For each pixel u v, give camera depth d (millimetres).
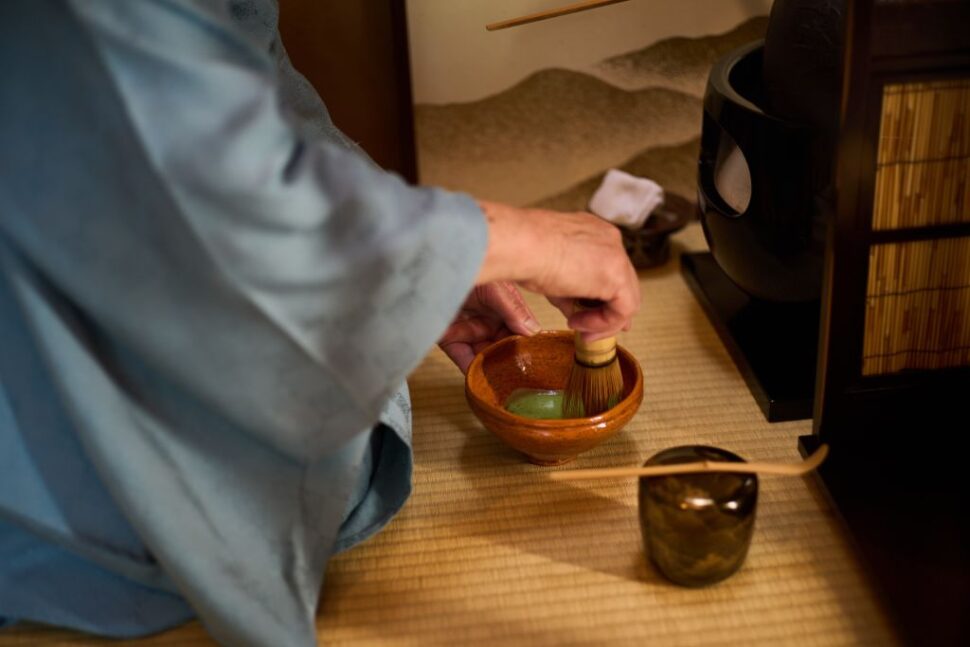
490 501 1250
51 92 810
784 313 1514
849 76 1065
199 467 967
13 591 1062
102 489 1002
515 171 1913
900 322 1210
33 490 982
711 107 1410
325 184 866
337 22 1802
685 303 1671
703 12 1776
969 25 1061
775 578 1117
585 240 1063
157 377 935
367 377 925
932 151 1115
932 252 1173
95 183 822
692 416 1390
